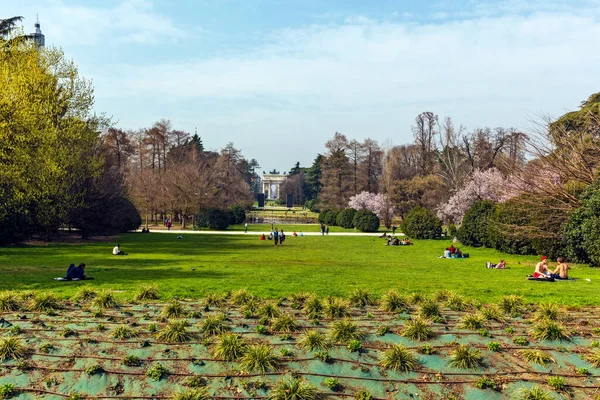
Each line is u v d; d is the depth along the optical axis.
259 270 19.78
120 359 7.74
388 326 9.20
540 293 13.59
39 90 33.03
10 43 33.62
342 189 91.38
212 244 37.38
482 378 7.44
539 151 27.00
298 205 151.25
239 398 6.92
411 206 71.38
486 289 14.27
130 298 11.85
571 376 7.60
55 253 26.97
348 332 8.57
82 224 38.25
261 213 105.94
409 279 16.91
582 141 26.52
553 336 8.68
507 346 8.43
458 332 8.98
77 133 35.06
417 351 8.17
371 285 14.83
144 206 61.81
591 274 19.55
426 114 80.50
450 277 17.97
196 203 60.78
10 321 9.21
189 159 77.12
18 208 31.44
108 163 43.56
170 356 7.90
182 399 6.75
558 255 25.27
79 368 7.52
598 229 21.42
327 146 94.44
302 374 7.46
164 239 41.88
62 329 8.81
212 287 13.83
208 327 8.76
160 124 82.88
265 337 8.60
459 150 64.12
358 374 7.55
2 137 30.23
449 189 61.41
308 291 13.02
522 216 28.28
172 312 9.75
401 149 89.06
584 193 23.58
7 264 20.73
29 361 7.67
